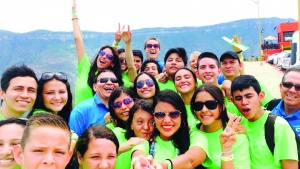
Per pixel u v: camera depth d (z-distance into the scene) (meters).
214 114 1.97
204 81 2.92
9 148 1.52
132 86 2.99
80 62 3.39
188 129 1.99
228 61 3.06
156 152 1.94
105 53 3.14
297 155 1.92
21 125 1.57
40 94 2.21
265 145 1.94
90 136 1.67
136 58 3.98
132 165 1.62
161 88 3.18
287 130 1.93
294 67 2.40
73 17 3.59
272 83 10.94
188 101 2.73
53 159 1.25
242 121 2.10
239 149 1.94
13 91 2.00
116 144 1.72
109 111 2.52
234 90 2.08
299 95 2.29
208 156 1.90
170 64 3.20
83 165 1.71
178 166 1.76
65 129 1.30
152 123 2.06
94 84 2.82
